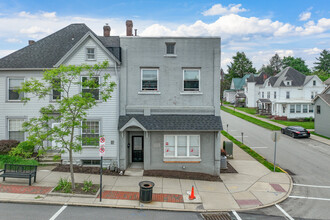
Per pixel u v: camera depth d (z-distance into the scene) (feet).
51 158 54.54
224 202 40.42
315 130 108.17
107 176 49.06
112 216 33.86
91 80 40.75
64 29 67.10
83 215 33.68
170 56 54.85
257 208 38.99
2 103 57.41
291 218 36.01
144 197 37.99
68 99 38.22
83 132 54.03
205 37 54.90
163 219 33.91
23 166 43.32
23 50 61.21
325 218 36.22
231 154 68.44
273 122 137.49
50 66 56.90
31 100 57.36
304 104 145.69
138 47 54.65
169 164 53.93
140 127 51.80
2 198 36.65
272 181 51.11
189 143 54.19
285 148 82.28
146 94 54.90
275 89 162.50
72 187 40.47
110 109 53.67
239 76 310.65
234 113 178.19
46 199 37.27
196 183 48.24
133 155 58.08
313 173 57.98
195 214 36.06
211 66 55.26
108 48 53.42
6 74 57.21
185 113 55.01
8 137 58.03
